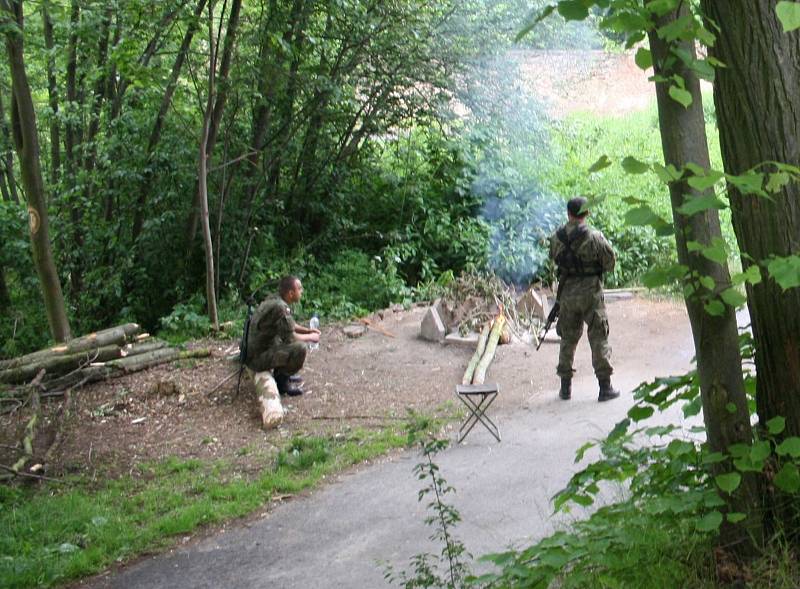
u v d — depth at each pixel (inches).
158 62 491.8
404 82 581.3
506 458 277.6
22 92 434.3
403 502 253.3
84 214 561.9
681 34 111.4
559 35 581.6
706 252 110.6
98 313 567.2
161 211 543.8
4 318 589.6
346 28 552.4
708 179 101.0
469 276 465.7
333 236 611.5
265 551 233.6
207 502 270.1
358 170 627.5
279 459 298.8
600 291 320.8
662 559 137.5
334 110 576.7
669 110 123.3
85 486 295.3
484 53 574.6
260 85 537.0
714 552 134.5
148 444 328.8
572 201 316.8
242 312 507.2
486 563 197.0
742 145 133.3
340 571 213.0
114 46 493.4
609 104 797.9
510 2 565.3
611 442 153.9
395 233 576.7
